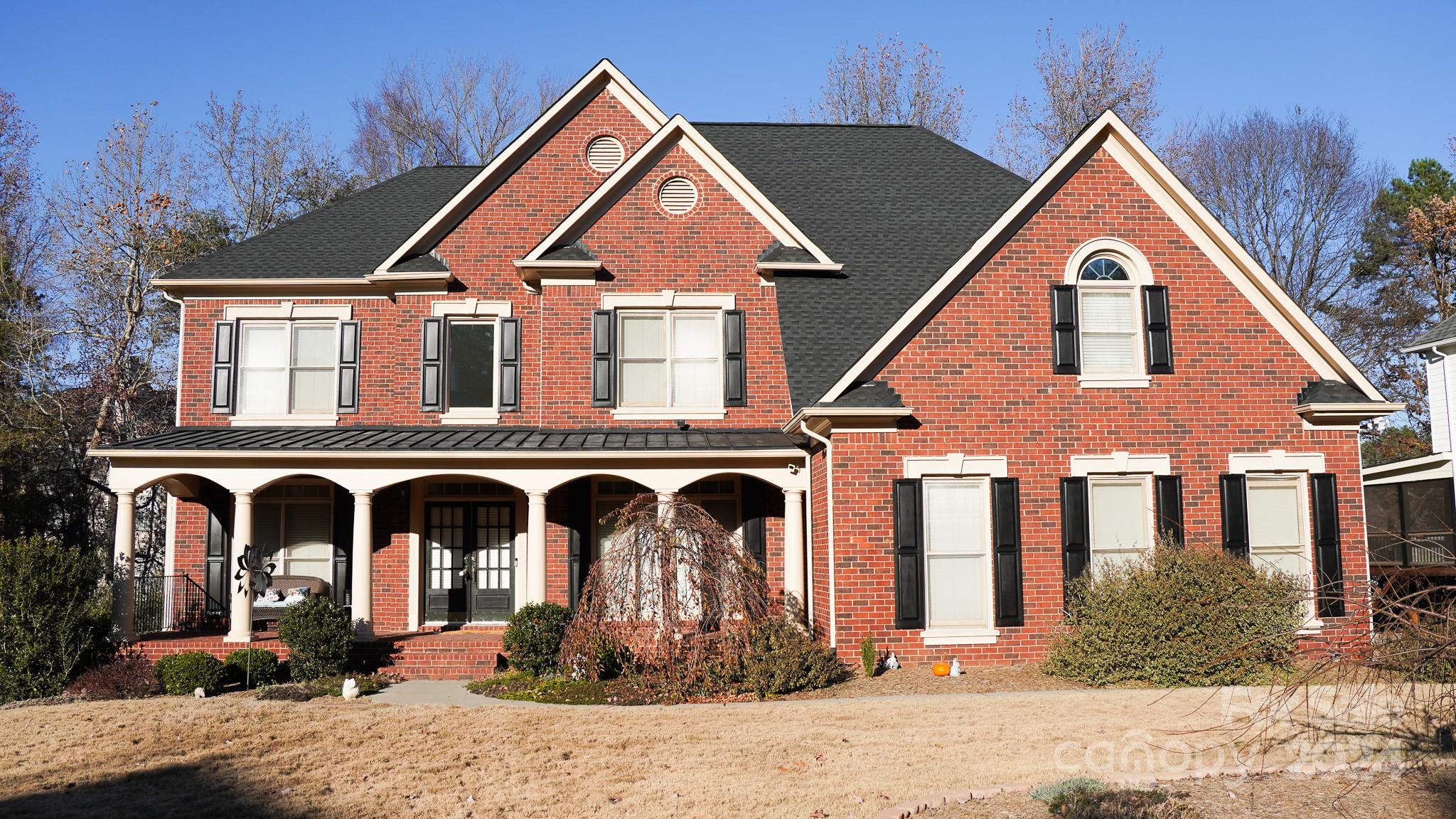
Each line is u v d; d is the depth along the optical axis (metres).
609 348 20.41
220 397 20.92
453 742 12.49
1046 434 17.61
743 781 10.42
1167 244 18.23
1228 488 17.78
